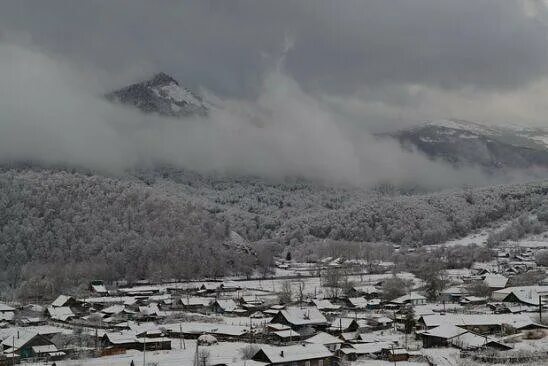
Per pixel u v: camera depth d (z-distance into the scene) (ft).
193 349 570.87
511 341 573.74
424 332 588.50
